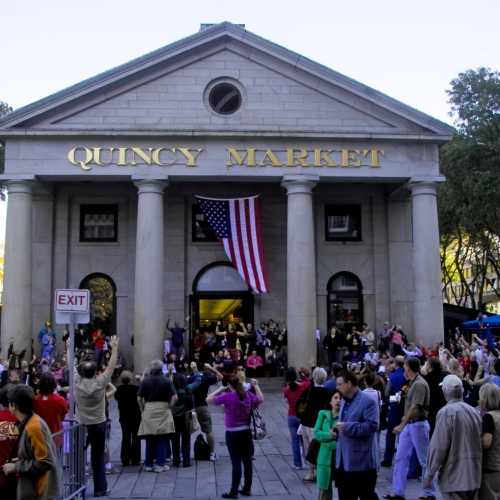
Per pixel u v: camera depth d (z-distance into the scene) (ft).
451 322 134.51
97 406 36.09
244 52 90.94
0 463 23.43
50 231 98.48
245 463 35.83
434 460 24.12
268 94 90.53
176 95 89.71
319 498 30.58
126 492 36.96
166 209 100.27
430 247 87.66
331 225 103.19
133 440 44.93
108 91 88.84
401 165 88.94
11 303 83.41
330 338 91.91
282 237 100.48
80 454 33.42
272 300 99.50
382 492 36.50
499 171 133.08
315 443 31.35
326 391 37.45
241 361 88.94
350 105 90.58
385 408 44.68
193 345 97.35
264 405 73.10
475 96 142.31
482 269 171.32
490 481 24.08
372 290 101.30
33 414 22.79
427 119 89.25
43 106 86.43
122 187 100.22
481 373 52.11
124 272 99.14
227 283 99.76
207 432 45.68
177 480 39.83
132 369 95.50
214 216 89.92
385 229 102.53
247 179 88.84
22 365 70.23
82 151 86.22
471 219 136.98
